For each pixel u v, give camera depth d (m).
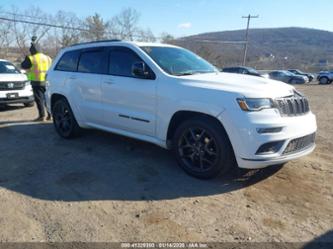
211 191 4.00
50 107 6.63
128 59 5.04
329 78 35.00
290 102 4.05
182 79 4.38
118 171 4.66
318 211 3.52
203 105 4.03
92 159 5.18
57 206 3.67
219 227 3.23
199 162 4.35
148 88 4.63
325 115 9.88
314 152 5.53
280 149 3.88
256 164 3.81
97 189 4.09
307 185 4.16
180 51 5.42
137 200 3.80
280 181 4.28
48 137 6.61
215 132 4.04
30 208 3.64
